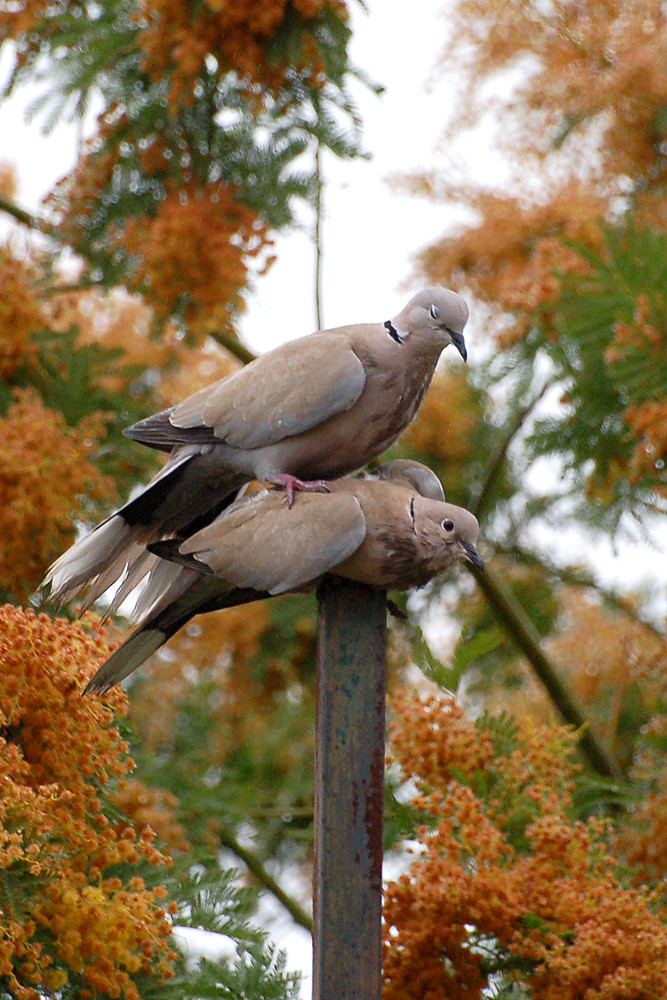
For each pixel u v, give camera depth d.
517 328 13.37
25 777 8.62
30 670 8.58
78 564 9.24
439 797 9.89
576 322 11.98
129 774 11.21
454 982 9.20
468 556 8.41
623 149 14.38
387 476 9.30
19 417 12.29
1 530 11.60
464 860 9.69
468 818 9.51
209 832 12.87
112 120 12.86
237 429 9.45
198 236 12.52
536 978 9.19
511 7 14.54
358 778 7.85
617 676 14.34
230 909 9.50
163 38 12.36
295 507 8.30
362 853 7.79
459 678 10.71
